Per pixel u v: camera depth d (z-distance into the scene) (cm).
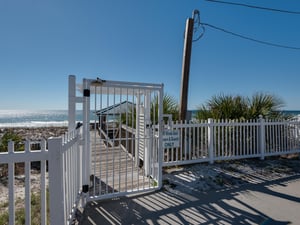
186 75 618
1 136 699
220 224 275
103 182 438
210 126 581
